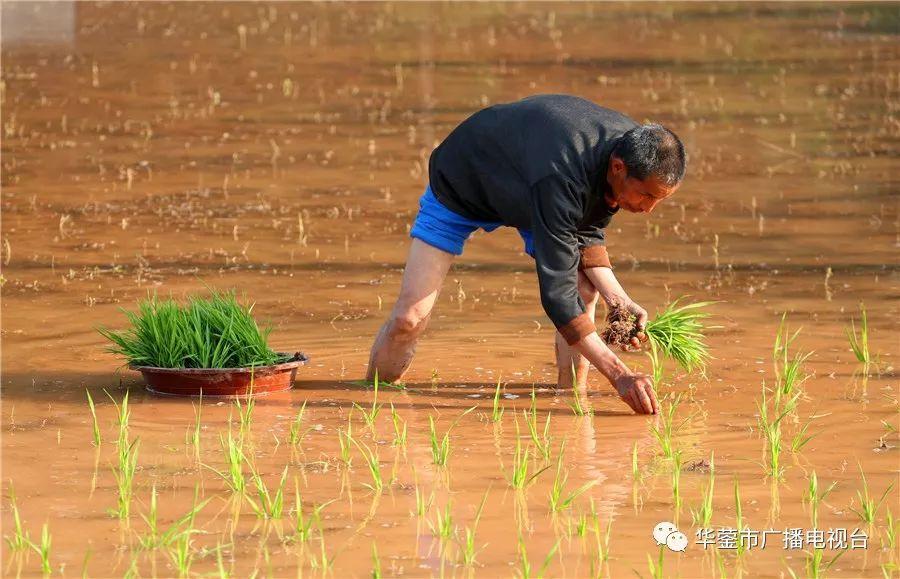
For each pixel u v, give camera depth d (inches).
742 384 671.1
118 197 1196.5
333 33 2496.3
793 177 1298.0
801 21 2632.9
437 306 850.1
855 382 669.3
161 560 451.5
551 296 597.3
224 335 665.6
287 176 1304.1
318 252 997.2
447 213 644.7
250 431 597.6
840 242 1027.9
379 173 1322.6
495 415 613.0
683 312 709.9
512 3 3034.0
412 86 1895.9
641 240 1043.3
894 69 2021.4
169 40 2372.0
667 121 1616.6
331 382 684.7
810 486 510.3
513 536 472.4
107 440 584.7
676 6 2938.0
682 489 518.9
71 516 493.4
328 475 538.6
